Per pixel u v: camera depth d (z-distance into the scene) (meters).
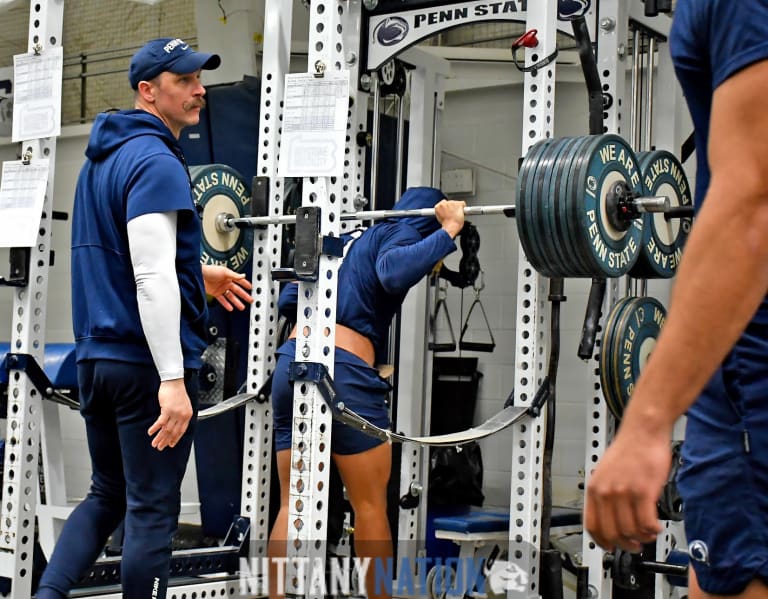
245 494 4.14
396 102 5.37
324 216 3.05
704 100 1.29
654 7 3.84
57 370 4.33
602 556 3.98
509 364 5.45
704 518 1.29
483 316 5.54
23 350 3.52
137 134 2.83
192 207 2.75
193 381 2.83
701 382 1.09
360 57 4.43
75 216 2.88
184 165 2.93
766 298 1.25
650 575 3.95
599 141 3.10
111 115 2.86
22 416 3.49
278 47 4.20
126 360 2.72
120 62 6.55
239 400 4.05
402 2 4.35
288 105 3.11
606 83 4.20
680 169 4.08
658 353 1.10
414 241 3.43
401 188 4.87
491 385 5.48
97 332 2.75
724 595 1.28
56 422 4.36
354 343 3.41
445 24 4.24
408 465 4.62
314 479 2.97
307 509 2.96
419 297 4.74
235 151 4.67
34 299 3.54
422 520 4.66
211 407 4.04
